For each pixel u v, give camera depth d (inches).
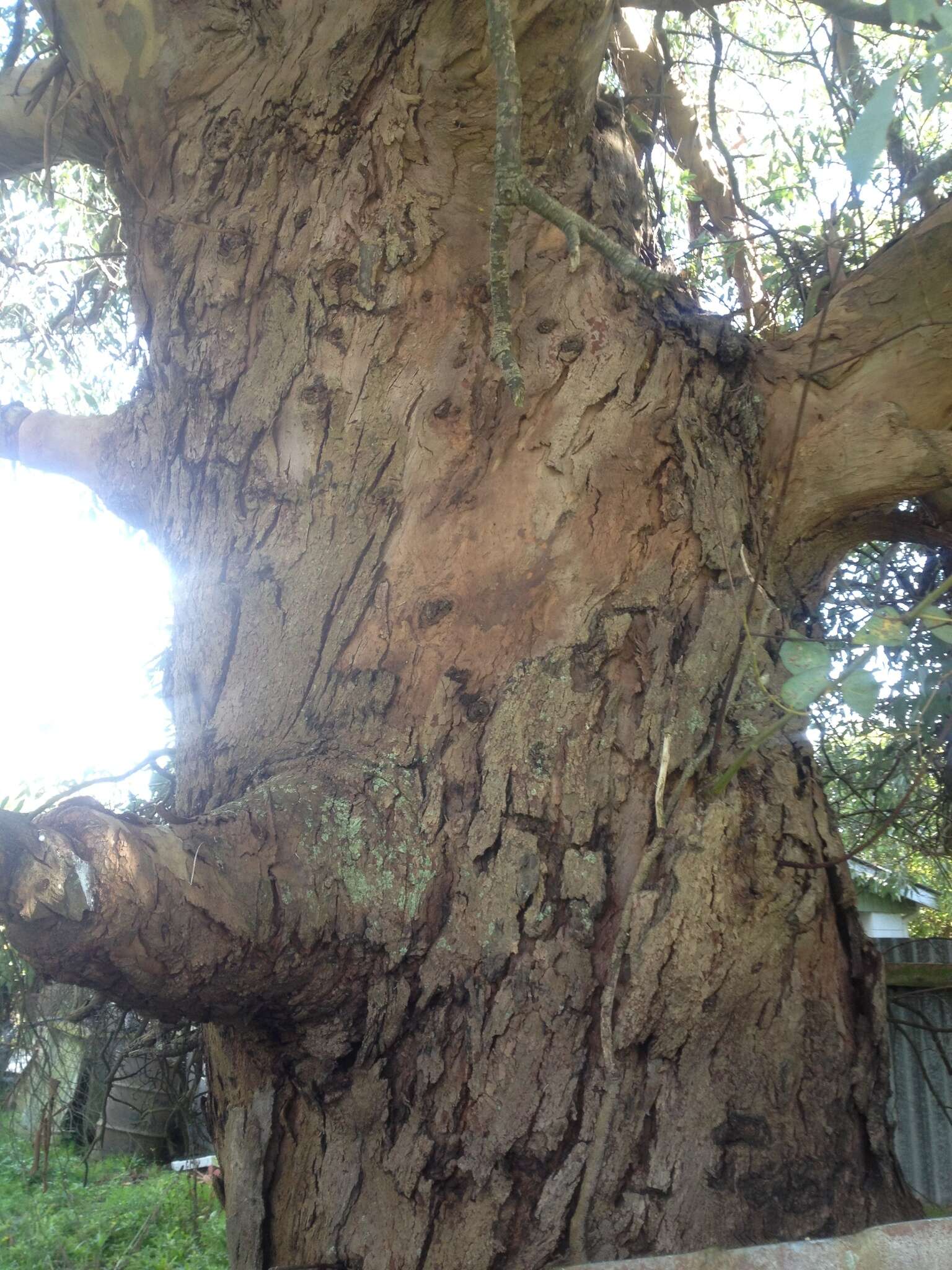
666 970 93.4
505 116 89.9
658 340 120.5
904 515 139.0
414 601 113.0
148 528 139.9
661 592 109.8
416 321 120.2
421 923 99.7
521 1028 95.6
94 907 81.3
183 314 127.7
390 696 109.7
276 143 125.6
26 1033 173.5
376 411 118.7
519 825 101.7
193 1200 217.2
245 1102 108.1
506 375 92.1
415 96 121.6
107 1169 266.5
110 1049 197.0
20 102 149.3
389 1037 99.3
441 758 106.0
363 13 121.3
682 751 101.8
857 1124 95.9
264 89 126.0
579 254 89.1
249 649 118.1
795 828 100.4
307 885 95.9
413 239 121.0
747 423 122.3
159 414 132.0
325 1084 101.7
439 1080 97.0
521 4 115.1
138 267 135.6
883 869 260.2
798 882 98.6
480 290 120.9
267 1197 104.0
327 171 123.9
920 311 124.0
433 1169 95.0
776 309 178.5
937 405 124.0
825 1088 94.6
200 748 118.8
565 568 111.6
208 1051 120.5
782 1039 94.7
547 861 100.3
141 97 129.7
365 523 116.9
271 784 102.7
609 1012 93.7
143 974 87.9
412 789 104.7
